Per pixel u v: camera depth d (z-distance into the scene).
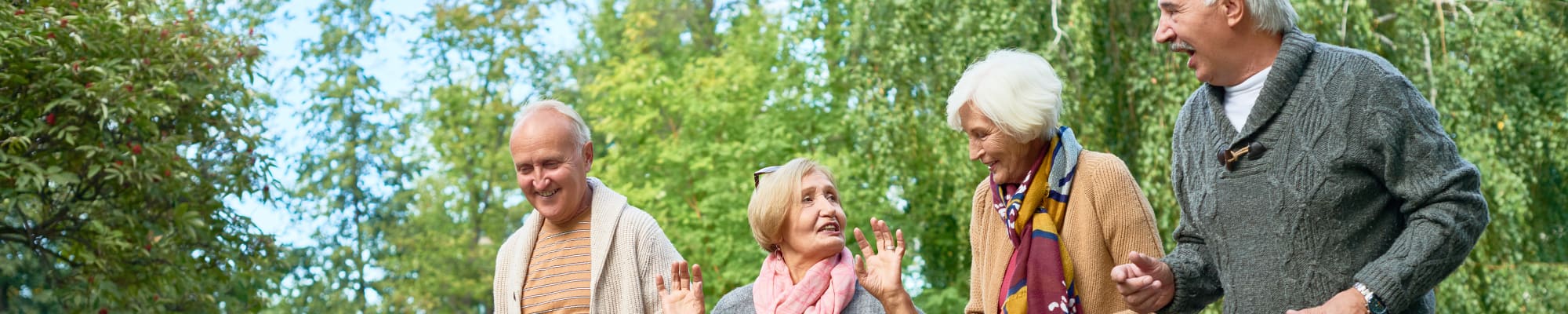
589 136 3.54
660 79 13.77
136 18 7.68
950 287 12.27
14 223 7.99
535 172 3.40
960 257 12.73
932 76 9.90
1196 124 2.38
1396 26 8.84
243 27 17.95
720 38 18.75
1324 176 2.14
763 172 3.13
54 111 7.40
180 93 7.91
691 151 13.04
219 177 8.30
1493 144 8.55
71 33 7.24
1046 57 8.97
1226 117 2.28
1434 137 2.09
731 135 13.65
